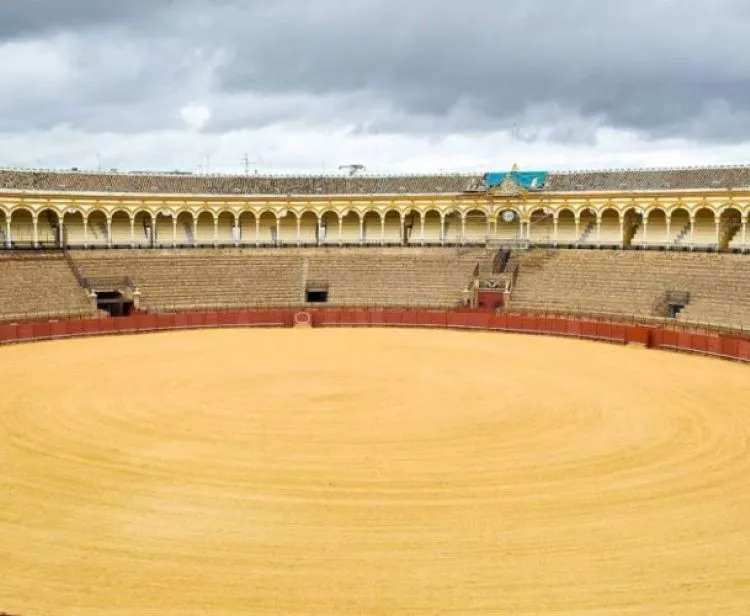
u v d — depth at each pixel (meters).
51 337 53.50
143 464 23.69
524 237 74.69
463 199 75.88
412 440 26.44
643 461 24.19
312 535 18.34
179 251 71.44
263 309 63.38
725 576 16.20
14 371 40.12
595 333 53.53
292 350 47.88
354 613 14.71
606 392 34.91
